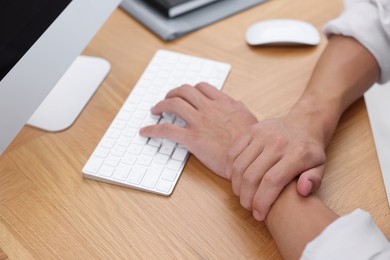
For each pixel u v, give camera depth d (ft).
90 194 2.12
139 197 2.10
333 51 2.50
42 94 2.07
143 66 2.71
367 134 2.28
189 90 2.39
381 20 2.40
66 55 2.16
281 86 2.56
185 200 2.09
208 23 2.94
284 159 2.00
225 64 2.67
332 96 2.33
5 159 2.28
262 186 1.96
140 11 2.98
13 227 2.02
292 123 2.20
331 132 2.25
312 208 1.91
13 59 1.90
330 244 1.70
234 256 1.90
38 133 2.38
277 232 1.90
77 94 2.54
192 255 1.90
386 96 2.83
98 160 2.21
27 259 1.91
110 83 2.61
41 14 1.99
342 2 3.06
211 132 2.23
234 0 3.09
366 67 2.43
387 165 2.21
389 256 1.65
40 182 2.18
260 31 2.78
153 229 1.99
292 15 3.00
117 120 2.39
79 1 2.18
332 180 2.11
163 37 2.83
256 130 2.12
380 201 2.03
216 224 2.00
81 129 2.39
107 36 2.90
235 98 2.50
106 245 1.94
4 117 1.91
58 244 1.95
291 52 2.76
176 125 2.27
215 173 2.19
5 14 1.81
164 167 2.19
